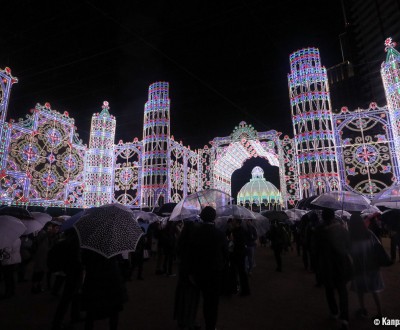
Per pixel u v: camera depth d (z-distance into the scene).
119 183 25.77
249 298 6.74
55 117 21.47
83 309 3.81
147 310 5.96
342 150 21.19
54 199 20.97
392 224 8.86
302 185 20.59
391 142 20.03
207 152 29.59
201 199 8.31
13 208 7.59
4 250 6.71
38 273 7.28
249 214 8.46
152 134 24.97
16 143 18.55
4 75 17.25
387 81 20.06
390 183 21.91
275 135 26.23
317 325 5.09
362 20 33.72
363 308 5.39
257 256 13.38
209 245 4.34
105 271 3.95
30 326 5.14
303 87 21.83
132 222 4.12
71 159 22.75
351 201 7.36
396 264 10.17
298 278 8.71
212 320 4.15
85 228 3.92
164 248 9.36
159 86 26.02
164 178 24.19
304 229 9.69
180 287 4.56
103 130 25.73
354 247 5.41
